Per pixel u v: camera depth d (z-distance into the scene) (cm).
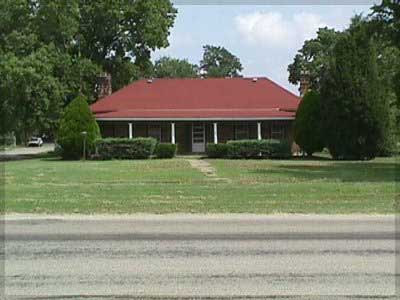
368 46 3744
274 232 1168
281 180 2289
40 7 4550
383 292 736
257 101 4888
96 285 776
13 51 4372
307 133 4109
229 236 1125
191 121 4719
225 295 729
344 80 3747
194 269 862
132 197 1730
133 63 5581
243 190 1895
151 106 4866
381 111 3728
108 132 4775
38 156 4697
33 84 4241
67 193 1839
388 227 1221
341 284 773
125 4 5278
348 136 3762
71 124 4084
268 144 4078
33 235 1147
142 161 3781
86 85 4956
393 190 1861
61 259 927
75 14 4691
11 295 732
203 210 1480
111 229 1218
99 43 5438
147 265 886
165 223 1291
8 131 4644
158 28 5434
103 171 2867
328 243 1047
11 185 2130
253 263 895
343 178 2334
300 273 832
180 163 3516
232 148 4106
